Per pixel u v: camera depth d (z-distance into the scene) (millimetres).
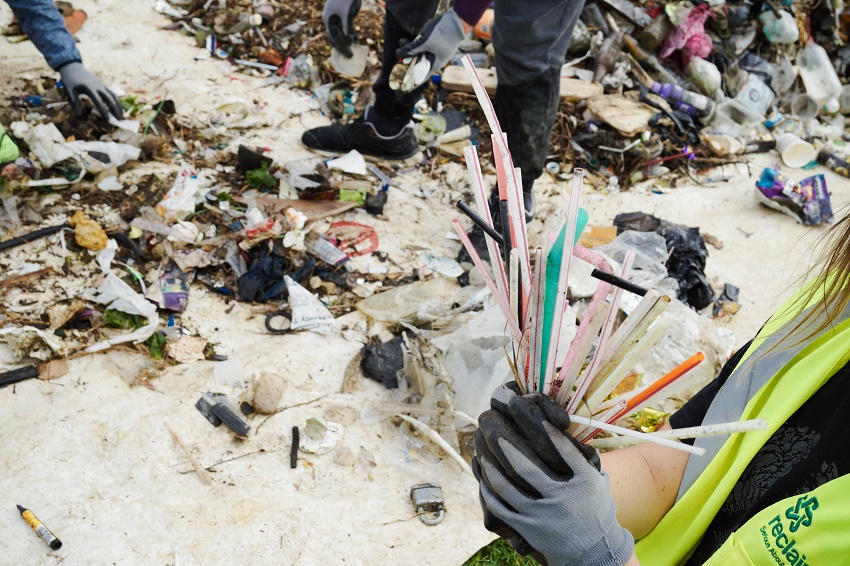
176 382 2727
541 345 994
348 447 2615
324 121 4270
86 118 3738
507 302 1035
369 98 4371
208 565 2242
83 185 3430
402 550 2361
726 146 4504
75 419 2535
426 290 3250
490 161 4164
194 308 3012
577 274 3086
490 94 4406
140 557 2229
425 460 2623
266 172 3664
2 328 2740
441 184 3959
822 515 770
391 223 3631
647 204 4102
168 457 2492
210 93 4266
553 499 916
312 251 3297
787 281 3740
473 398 2666
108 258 3094
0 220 3170
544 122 3148
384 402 2768
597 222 3889
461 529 2443
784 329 985
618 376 984
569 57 4840
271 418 2666
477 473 1008
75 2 4730
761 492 894
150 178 3541
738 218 4109
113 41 4488
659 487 1144
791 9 5293
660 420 2604
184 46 4594
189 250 3211
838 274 893
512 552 2426
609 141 4242
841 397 854
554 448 923
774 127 4887
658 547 1050
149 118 3902
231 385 2754
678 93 4637
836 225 946
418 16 3375
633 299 3055
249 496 2428
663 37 4816
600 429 1017
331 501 2459
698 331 3037
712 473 996
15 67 4121
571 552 919
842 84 5445
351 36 3672
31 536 2215
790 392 913
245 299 3086
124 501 2352
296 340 2957
